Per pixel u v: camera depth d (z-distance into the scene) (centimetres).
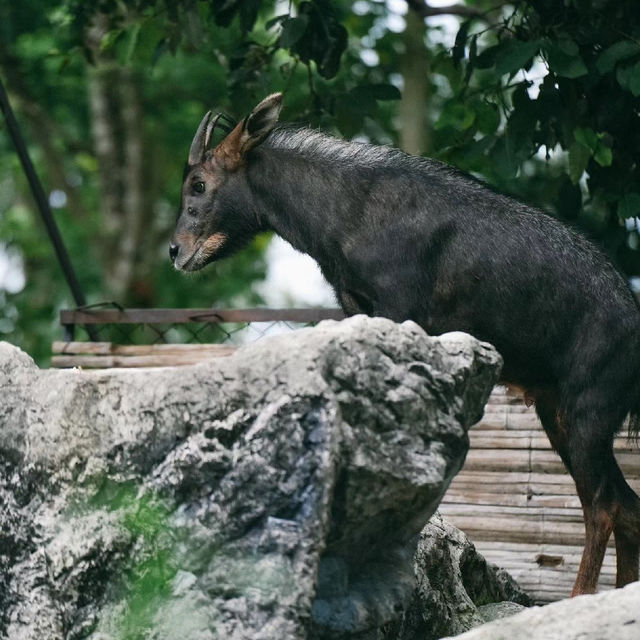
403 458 522
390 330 525
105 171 2348
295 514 499
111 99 2323
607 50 879
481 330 734
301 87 1975
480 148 948
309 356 500
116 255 2336
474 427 881
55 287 2428
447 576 706
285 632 491
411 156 761
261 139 779
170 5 1094
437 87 2200
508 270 726
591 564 704
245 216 790
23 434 567
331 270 764
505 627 511
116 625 532
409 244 735
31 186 1024
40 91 2391
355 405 508
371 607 546
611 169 981
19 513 564
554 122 966
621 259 995
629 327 718
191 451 518
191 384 525
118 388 547
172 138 2372
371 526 539
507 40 953
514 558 859
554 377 740
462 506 874
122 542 535
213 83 2308
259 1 1070
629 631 492
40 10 2120
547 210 752
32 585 556
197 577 518
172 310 955
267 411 503
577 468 716
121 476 539
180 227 800
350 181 757
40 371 577
